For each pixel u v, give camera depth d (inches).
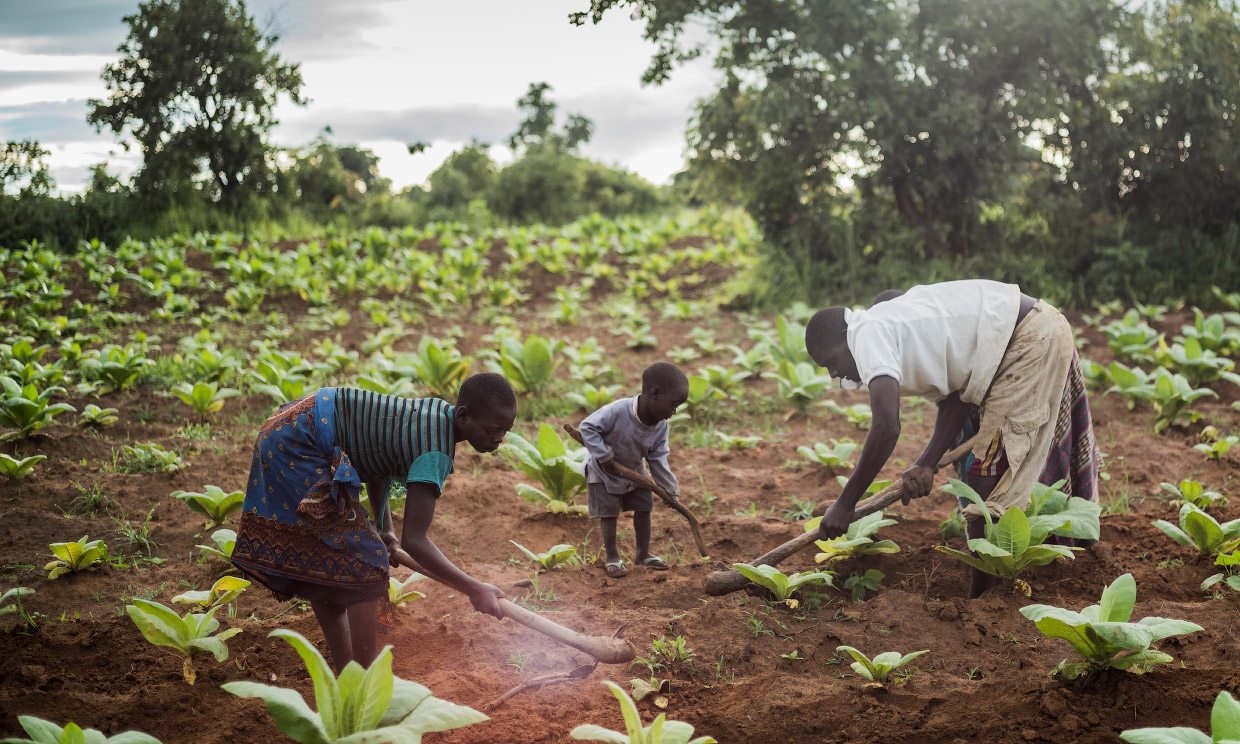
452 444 113.9
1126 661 115.9
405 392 265.6
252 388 283.1
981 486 147.9
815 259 465.4
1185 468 213.6
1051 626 116.5
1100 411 264.5
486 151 1398.9
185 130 858.8
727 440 243.0
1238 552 147.6
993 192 432.5
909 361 138.7
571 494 195.9
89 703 118.0
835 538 151.9
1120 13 414.6
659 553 178.1
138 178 821.9
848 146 434.0
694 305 451.5
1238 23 425.7
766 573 141.9
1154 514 181.2
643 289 494.6
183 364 318.7
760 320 425.4
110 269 482.9
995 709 117.0
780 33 427.2
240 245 643.5
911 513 189.9
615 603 154.8
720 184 490.9
